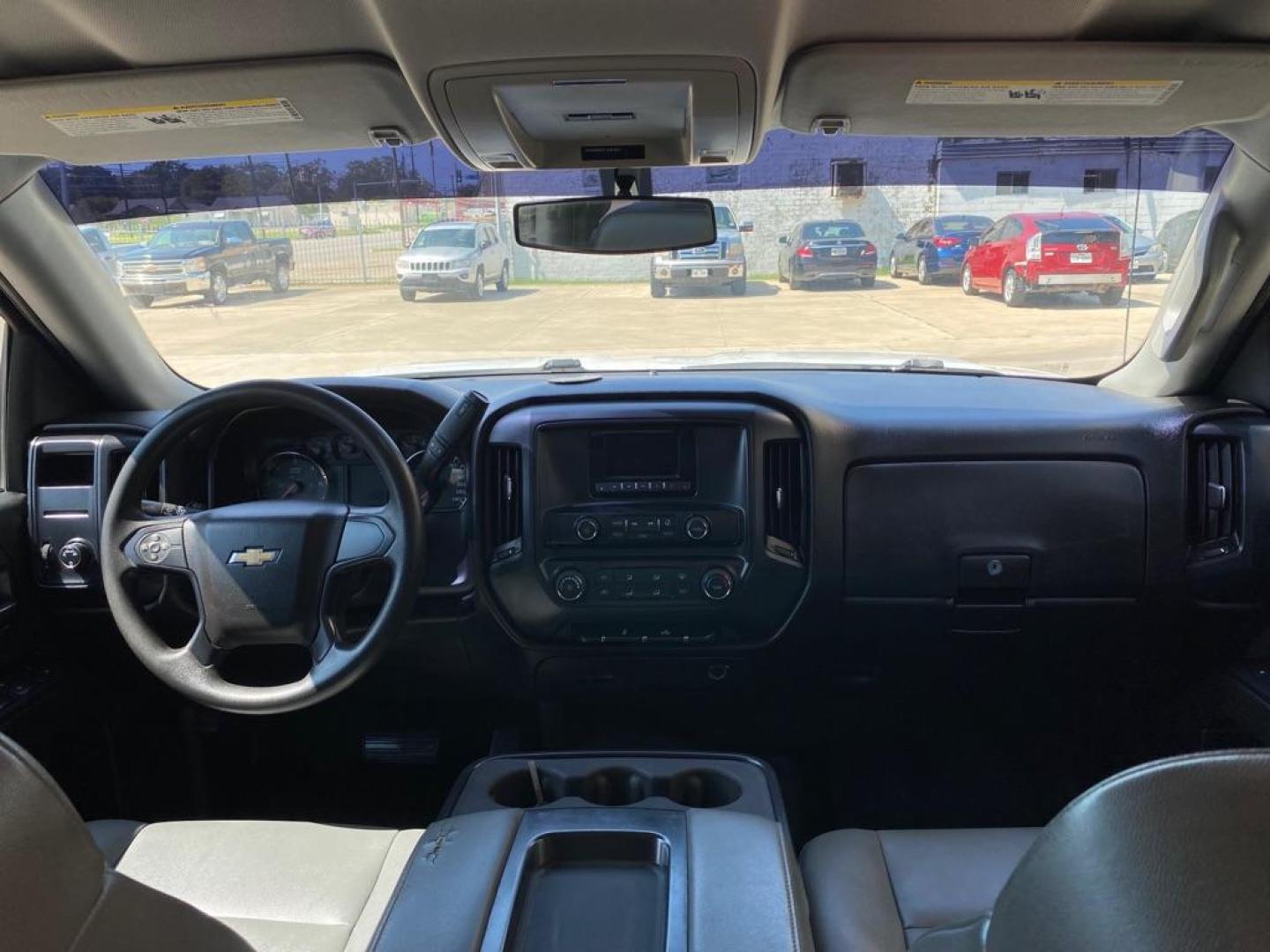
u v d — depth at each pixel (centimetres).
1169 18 169
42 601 256
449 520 254
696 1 153
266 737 286
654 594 253
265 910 154
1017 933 97
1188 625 256
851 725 287
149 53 180
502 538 254
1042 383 292
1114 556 252
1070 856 91
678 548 252
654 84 179
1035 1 164
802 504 253
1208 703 257
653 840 161
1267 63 179
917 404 262
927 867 162
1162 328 269
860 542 254
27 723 237
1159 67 182
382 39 174
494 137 200
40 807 94
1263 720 230
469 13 156
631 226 235
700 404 248
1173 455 248
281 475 252
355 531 192
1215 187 241
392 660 264
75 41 175
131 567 191
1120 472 250
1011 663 268
